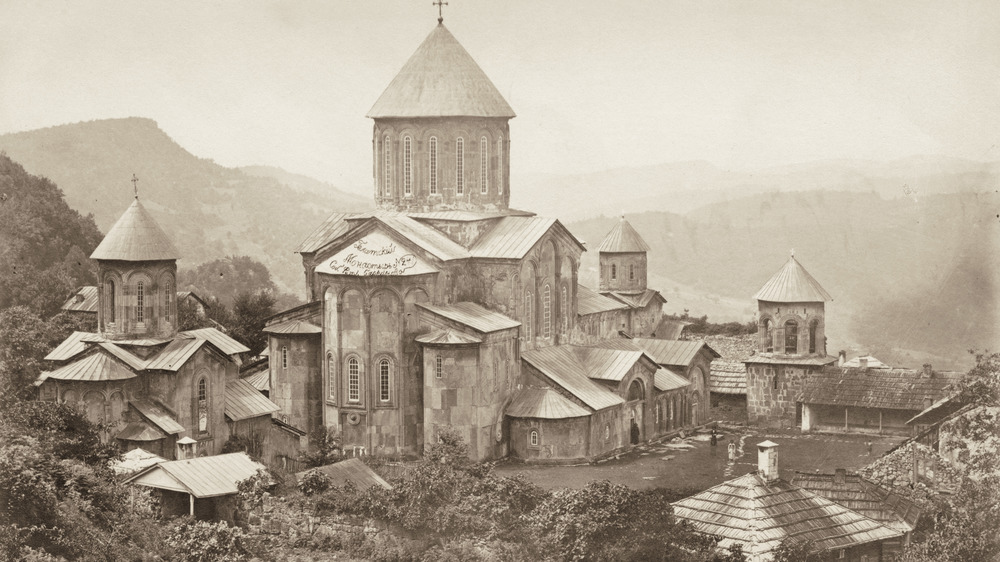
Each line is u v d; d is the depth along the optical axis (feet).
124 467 221.46
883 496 208.33
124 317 258.98
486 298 293.64
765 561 179.73
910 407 303.27
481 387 272.10
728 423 335.26
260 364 319.47
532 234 296.92
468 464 229.66
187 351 257.14
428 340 271.49
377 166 307.58
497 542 196.03
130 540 196.24
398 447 276.41
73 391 248.32
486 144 306.76
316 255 294.25
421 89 302.86
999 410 242.78
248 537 197.16
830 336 340.80
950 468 232.53
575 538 193.67
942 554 192.03
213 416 263.08
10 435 220.23
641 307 387.14
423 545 198.59
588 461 277.85
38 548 189.26
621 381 293.84
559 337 307.58
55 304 405.80
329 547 199.00
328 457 243.40
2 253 440.45
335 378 278.26
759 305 337.11
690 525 193.47
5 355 286.46
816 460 276.82
